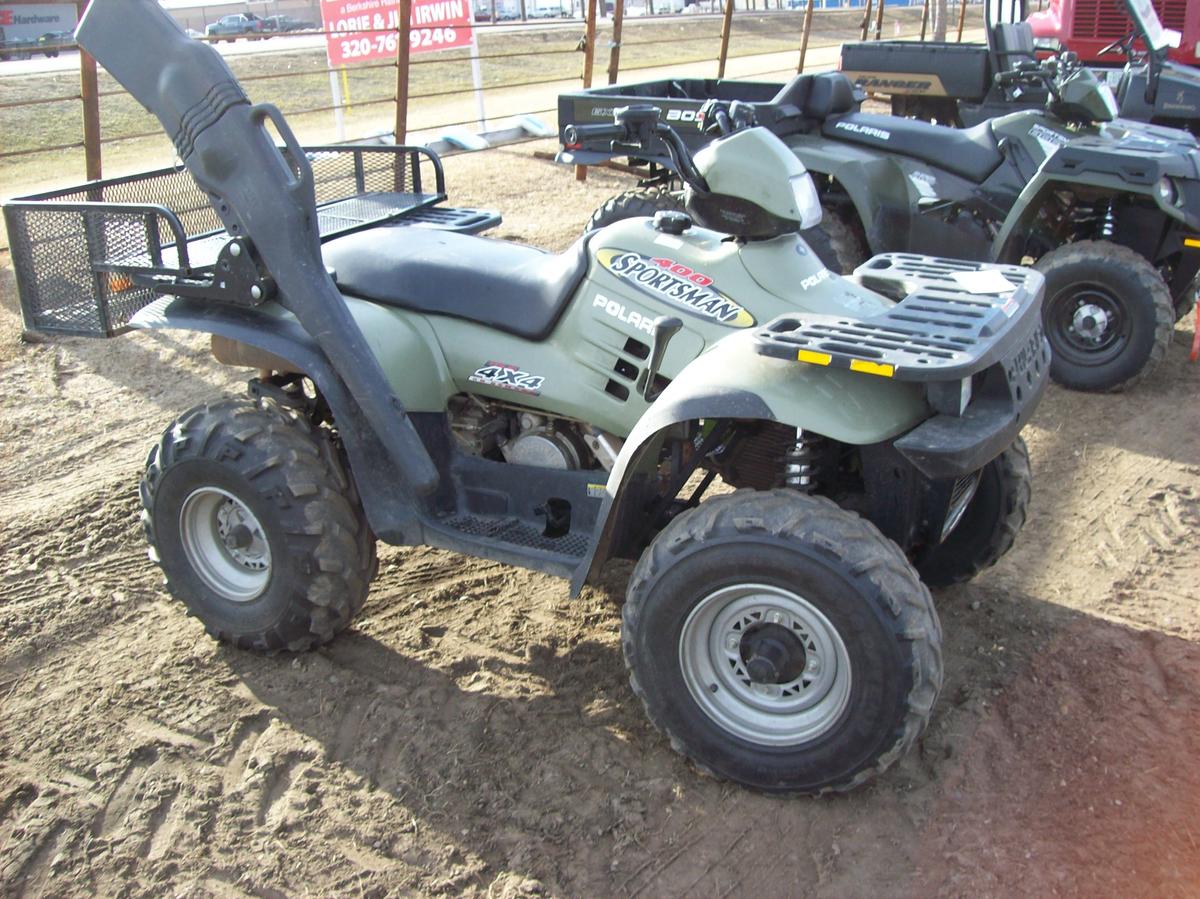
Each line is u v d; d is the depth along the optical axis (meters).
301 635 3.43
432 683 3.39
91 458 5.06
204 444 3.36
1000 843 2.71
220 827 2.83
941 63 8.30
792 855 2.70
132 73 3.19
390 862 2.70
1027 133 6.36
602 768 3.01
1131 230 6.10
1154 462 5.05
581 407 3.37
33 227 3.50
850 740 2.66
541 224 8.77
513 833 2.78
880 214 6.51
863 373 2.75
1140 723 3.14
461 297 3.53
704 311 3.20
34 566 4.13
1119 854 2.66
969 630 3.63
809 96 6.76
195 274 3.34
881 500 3.09
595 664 3.49
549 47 24.34
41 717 3.28
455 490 3.57
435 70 21.12
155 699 3.36
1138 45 9.93
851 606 2.56
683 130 6.33
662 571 2.77
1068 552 4.20
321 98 17.66
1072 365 5.91
